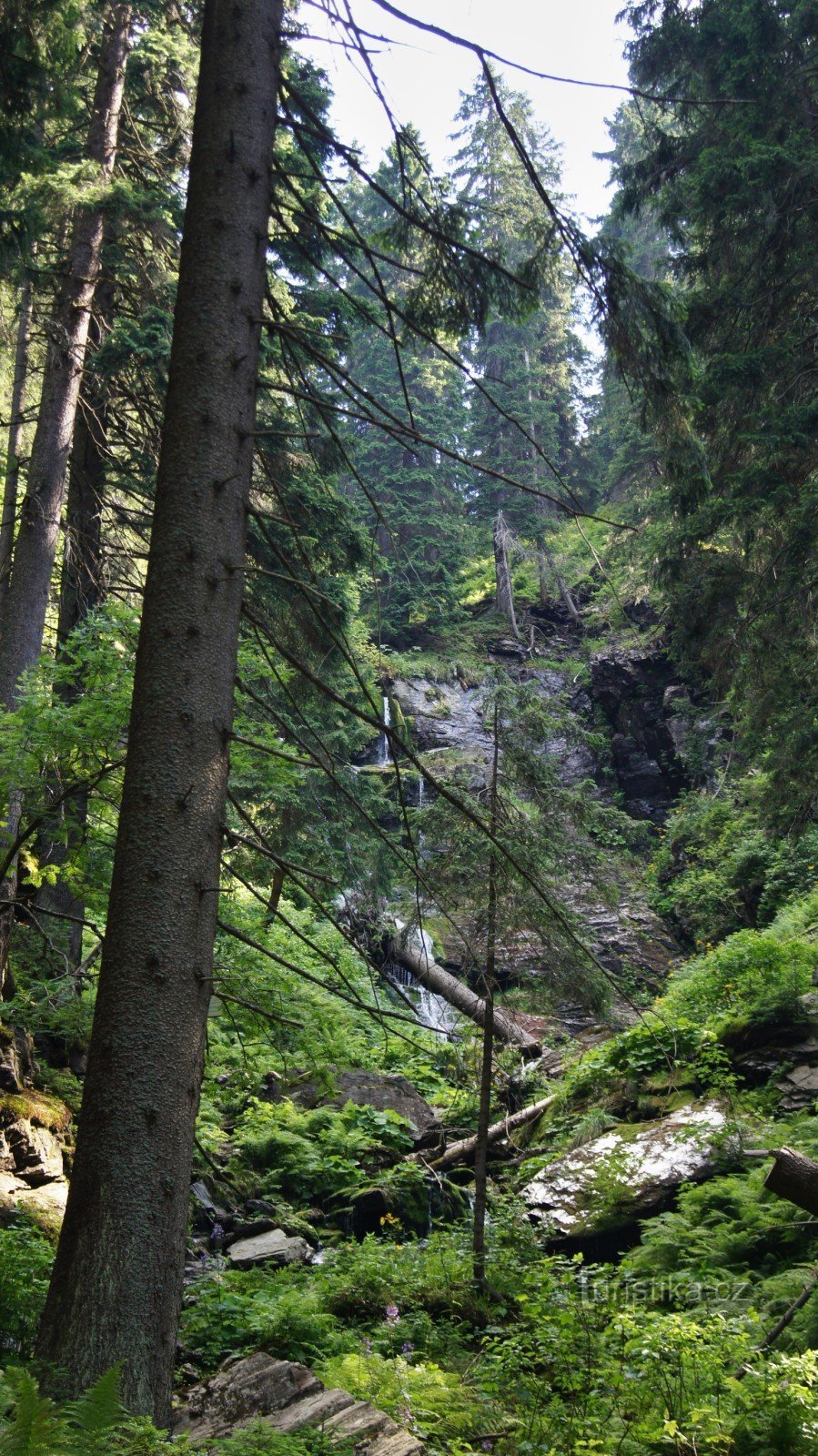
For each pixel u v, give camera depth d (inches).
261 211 207.0
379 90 217.5
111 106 521.7
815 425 512.1
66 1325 155.0
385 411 201.5
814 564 517.3
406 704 1254.9
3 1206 299.3
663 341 246.5
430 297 262.5
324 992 671.1
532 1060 670.5
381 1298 334.6
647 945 896.3
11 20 361.7
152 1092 167.3
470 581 1715.1
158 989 171.9
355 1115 541.3
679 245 629.9
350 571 529.7
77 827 332.8
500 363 1764.3
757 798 856.9
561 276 266.4
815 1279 289.3
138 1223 161.2
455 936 711.1
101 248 531.2
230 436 196.7
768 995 507.2
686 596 557.0
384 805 668.7
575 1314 285.7
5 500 478.6
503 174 1672.0
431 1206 488.1
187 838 179.6
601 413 1822.1
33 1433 99.8
